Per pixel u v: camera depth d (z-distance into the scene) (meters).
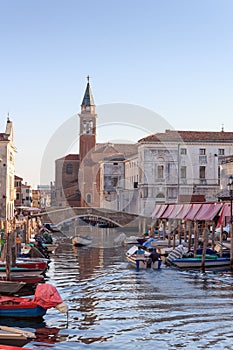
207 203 30.97
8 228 40.94
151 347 13.73
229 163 51.12
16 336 13.37
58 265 30.69
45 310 16.78
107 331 15.22
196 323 15.96
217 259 28.08
